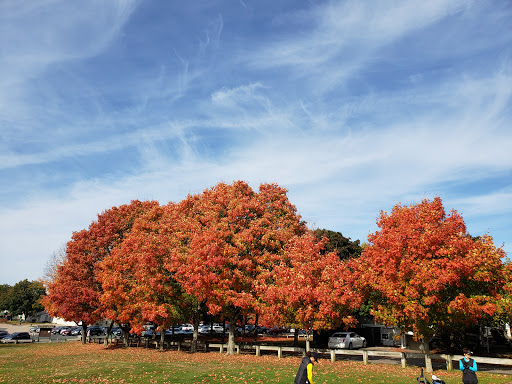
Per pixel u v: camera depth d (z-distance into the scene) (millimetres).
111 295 35375
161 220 39281
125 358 29734
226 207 33438
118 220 46031
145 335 58094
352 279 26375
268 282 29609
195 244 29438
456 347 33375
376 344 42000
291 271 27047
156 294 33188
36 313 108312
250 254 30516
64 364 26672
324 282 26422
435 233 20391
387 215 23594
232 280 28641
